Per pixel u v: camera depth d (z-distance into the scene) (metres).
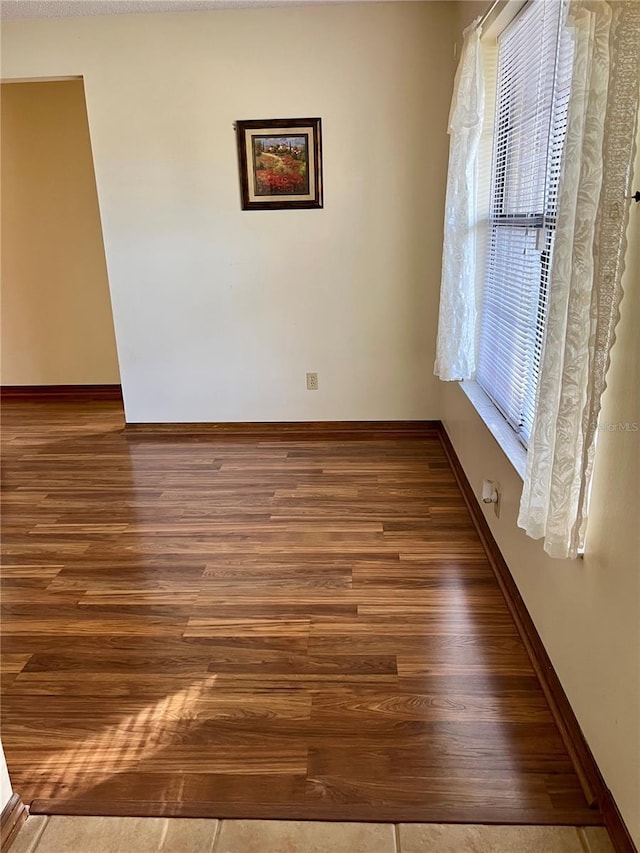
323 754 1.59
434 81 3.35
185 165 3.55
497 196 2.69
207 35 3.33
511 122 2.45
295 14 3.29
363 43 3.31
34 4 3.13
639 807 1.20
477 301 2.92
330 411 3.97
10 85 4.31
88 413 4.55
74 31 3.36
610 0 1.14
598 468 1.37
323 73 3.37
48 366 4.89
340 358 3.86
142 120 3.49
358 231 3.61
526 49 2.22
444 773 1.53
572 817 1.39
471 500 2.87
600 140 1.21
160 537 2.71
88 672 1.91
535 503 1.54
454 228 2.79
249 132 3.47
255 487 3.19
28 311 4.78
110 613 2.19
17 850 1.36
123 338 3.89
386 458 3.53
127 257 3.73
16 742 1.65
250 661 1.94
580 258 1.27
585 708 1.48
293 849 1.35
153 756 1.60
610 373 1.30
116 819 1.42
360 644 2.00
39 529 2.81
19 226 4.59
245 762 1.58
